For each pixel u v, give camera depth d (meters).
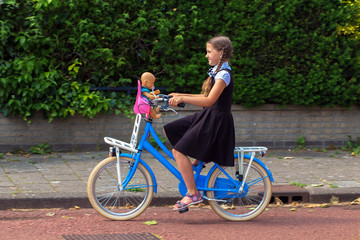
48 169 8.19
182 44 9.74
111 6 9.74
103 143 9.71
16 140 9.32
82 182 7.47
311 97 10.20
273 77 10.08
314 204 7.19
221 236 5.53
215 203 6.15
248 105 10.07
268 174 6.25
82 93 9.53
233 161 5.91
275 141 10.33
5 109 9.16
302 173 8.45
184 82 9.78
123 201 6.37
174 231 5.68
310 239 5.49
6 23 9.04
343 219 6.39
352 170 8.73
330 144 10.53
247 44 10.02
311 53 10.22
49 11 9.34
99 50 9.62
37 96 9.16
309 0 10.09
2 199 6.41
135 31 9.77
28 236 5.39
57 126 9.48
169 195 6.92
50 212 6.39
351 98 10.34
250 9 9.93
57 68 9.66
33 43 9.20
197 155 5.78
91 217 6.22
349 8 10.27
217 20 9.87
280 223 6.15
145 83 6.08
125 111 9.70
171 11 9.88
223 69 5.79
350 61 10.30
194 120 6.00
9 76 9.07
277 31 9.99
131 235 5.49
